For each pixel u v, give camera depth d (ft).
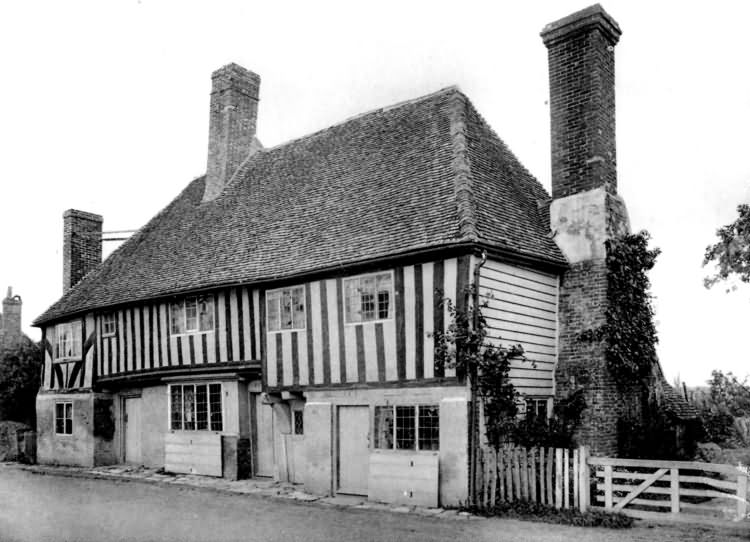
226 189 67.62
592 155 47.67
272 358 50.67
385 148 55.16
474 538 31.83
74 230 80.23
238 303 53.78
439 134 51.88
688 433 52.65
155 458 61.46
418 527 34.71
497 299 42.65
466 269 40.60
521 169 57.67
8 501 45.78
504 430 40.45
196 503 43.57
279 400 51.13
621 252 47.11
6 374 83.15
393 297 43.80
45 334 74.23
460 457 39.81
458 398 40.24
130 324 62.75
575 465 36.88
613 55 50.11
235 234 59.26
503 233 43.57
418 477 41.42
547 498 37.91
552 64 50.06
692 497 43.34
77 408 68.23
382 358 44.09
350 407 46.24
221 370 54.49
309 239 51.01
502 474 38.96
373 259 43.88
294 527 35.40
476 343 39.86
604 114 48.39
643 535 31.83
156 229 71.97
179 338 57.98
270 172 64.95
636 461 35.50
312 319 48.24
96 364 66.49
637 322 47.83
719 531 32.48
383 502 42.80
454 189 45.11
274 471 53.26
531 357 45.32
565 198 48.75
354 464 45.75
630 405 47.21
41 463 72.08
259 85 72.74
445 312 41.24
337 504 42.45
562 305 48.06
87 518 38.93
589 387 45.70
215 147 69.97
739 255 34.53
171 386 59.57
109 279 68.90
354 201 51.70
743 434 71.15
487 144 54.29
